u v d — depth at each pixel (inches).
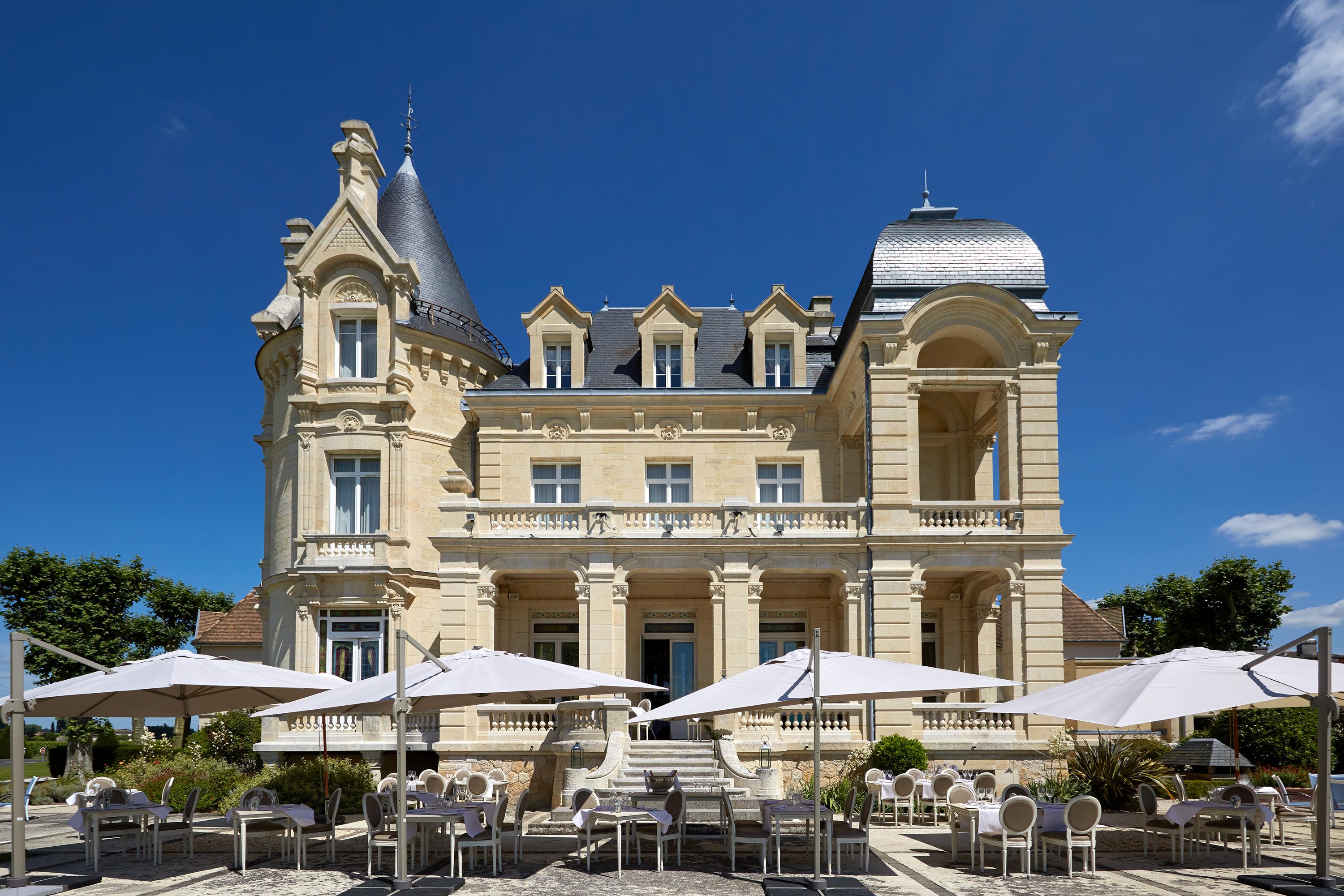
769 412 1185.4
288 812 636.1
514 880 578.2
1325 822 536.1
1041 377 1019.9
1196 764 890.1
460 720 975.6
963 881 574.2
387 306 1156.5
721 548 1005.8
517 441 1178.0
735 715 951.6
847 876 584.4
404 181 1327.5
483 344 1296.8
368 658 1103.6
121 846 751.7
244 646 1590.8
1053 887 556.4
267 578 1211.2
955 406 1205.7
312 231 1378.0
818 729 547.5
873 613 989.8
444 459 1190.9
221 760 1163.3
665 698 1138.0
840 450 1169.4
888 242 1089.4
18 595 1695.4
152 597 1952.5
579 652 992.9
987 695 1101.1
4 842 810.8
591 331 1310.3
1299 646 603.8
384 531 1117.7
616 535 1005.8
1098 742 967.0
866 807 615.8
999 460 1048.2
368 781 925.8
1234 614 1621.6
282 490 1174.3
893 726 960.3
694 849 699.4
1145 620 2319.1
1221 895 532.4
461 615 993.5
